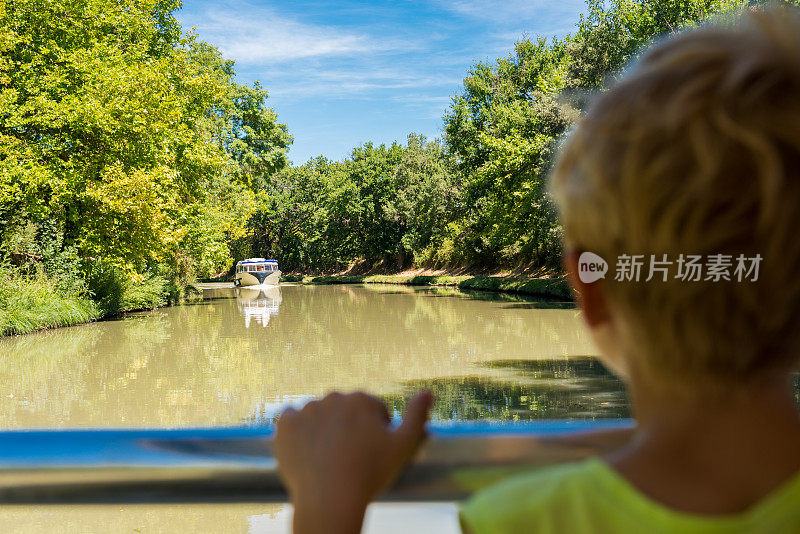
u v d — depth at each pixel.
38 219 20.92
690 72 0.35
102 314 23.53
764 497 0.37
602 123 0.37
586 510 0.40
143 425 8.03
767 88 0.33
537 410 8.28
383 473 0.48
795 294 0.35
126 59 23.42
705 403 0.38
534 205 26.86
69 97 20.17
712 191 0.33
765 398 0.38
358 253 74.19
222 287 54.72
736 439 0.38
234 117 37.47
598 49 25.62
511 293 38.38
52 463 0.55
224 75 36.62
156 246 22.27
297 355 14.40
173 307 30.17
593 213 0.37
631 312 0.38
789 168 0.32
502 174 28.62
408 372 11.85
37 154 19.97
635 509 0.38
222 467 0.55
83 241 21.44
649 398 0.41
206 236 29.30
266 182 40.06
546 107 25.91
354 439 0.48
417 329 19.48
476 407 8.58
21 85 20.16
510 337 16.95
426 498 0.54
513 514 0.42
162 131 22.47
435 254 63.94
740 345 0.36
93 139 21.39
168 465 0.56
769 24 0.36
